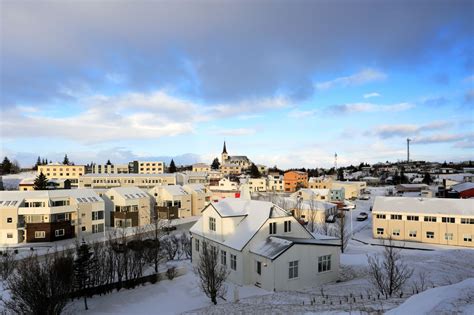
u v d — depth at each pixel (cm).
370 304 2319
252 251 3422
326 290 3080
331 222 8100
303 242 3325
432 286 3034
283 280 3192
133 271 3806
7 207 6172
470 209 5891
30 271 2842
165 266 4228
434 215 6006
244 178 18112
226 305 2734
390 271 2912
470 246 5734
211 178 18275
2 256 4553
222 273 3173
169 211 8794
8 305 2620
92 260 3331
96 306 3022
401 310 1880
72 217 6731
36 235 6191
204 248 3516
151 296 3256
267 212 3678
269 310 2400
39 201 6406
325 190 10981
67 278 2956
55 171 17362
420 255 4541
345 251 5075
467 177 13362
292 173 16700
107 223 8062
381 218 6412
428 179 17888
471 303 1755
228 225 3816
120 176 14075
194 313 2623
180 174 15438
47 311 2472
